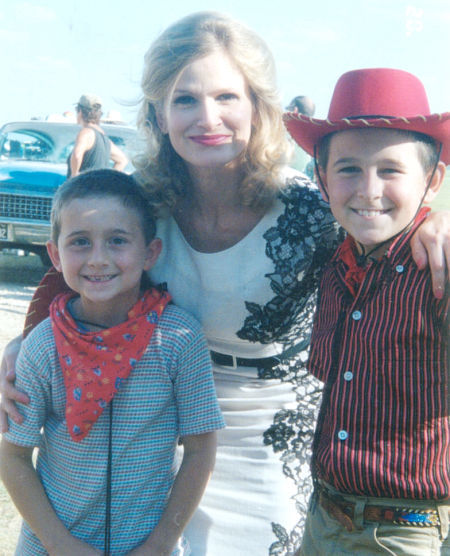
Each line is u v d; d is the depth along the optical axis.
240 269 1.95
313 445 1.73
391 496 1.56
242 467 2.04
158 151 1.96
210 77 1.78
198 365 1.80
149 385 1.74
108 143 6.69
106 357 1.70
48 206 7.46
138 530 1.73
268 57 1.88
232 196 1.92
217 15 1.85
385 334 1.58
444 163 1.73
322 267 1.98
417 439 1.55
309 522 1.74
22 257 9.27
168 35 1.82
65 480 1.73
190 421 1.79
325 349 1.71
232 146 1.83
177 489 1.78
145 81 1.87
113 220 1.72
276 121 1.92
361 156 1.63
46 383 1.73
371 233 1.64
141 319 1.74
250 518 2.02
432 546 1.54
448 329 1.54
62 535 1.71
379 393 1.58
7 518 2.93
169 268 1.99
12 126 8.30
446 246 1.54
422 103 1.76
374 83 1.73
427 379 1.55
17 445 1.74
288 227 1.95
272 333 2.00
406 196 1.63
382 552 1.56
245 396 2.06
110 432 1.71
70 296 1.86
